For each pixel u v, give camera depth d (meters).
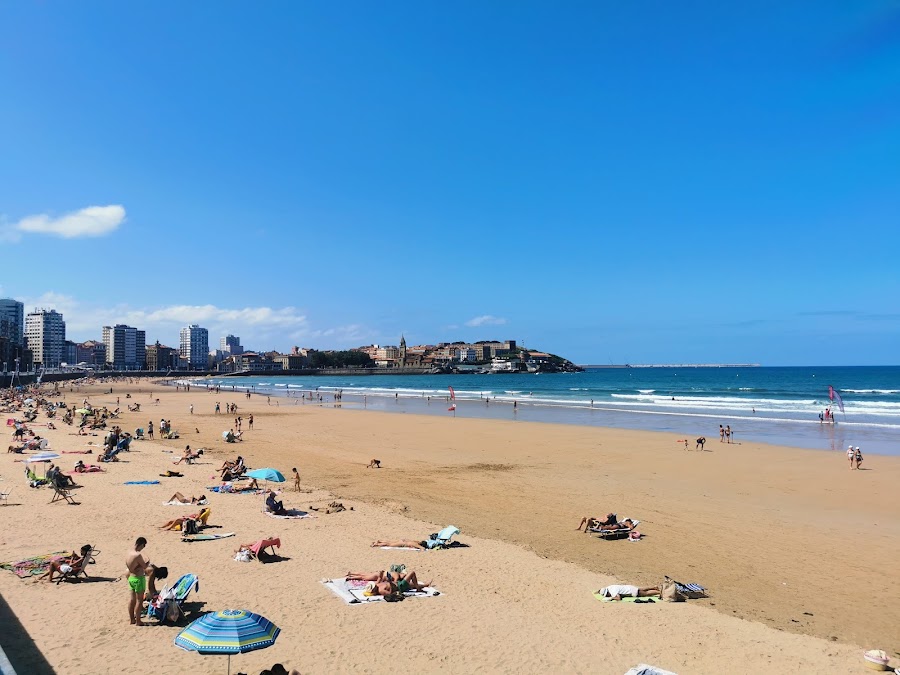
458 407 77.75
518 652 10.39
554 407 76.56
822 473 29.61
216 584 13.22
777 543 17.73
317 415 65.94
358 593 12.77
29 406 64.50
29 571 13.41
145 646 10.19
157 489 23.17
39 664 9.44
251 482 24.42
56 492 20.64
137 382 194.00
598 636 11.12
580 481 27.50
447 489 25.38
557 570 14.93
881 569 15.47
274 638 8.41
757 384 148.62
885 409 68.25
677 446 39.38
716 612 12.44
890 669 9.96
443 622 11.57
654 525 19.70
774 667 10.07
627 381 189.38
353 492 24.28
